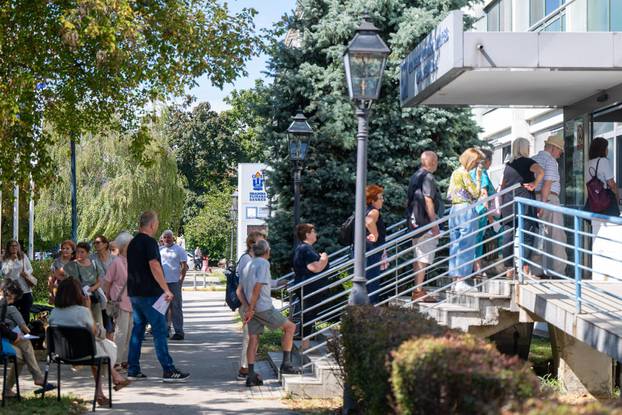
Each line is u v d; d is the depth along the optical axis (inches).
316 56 951.0
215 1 825.5
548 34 534.6
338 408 444.5
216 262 3277.6
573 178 684.1
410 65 649.0
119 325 577.0
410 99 653.3
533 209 550.0
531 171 549.3
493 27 1132.5
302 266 616.7
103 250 627.2
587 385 547.5
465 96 647.1
